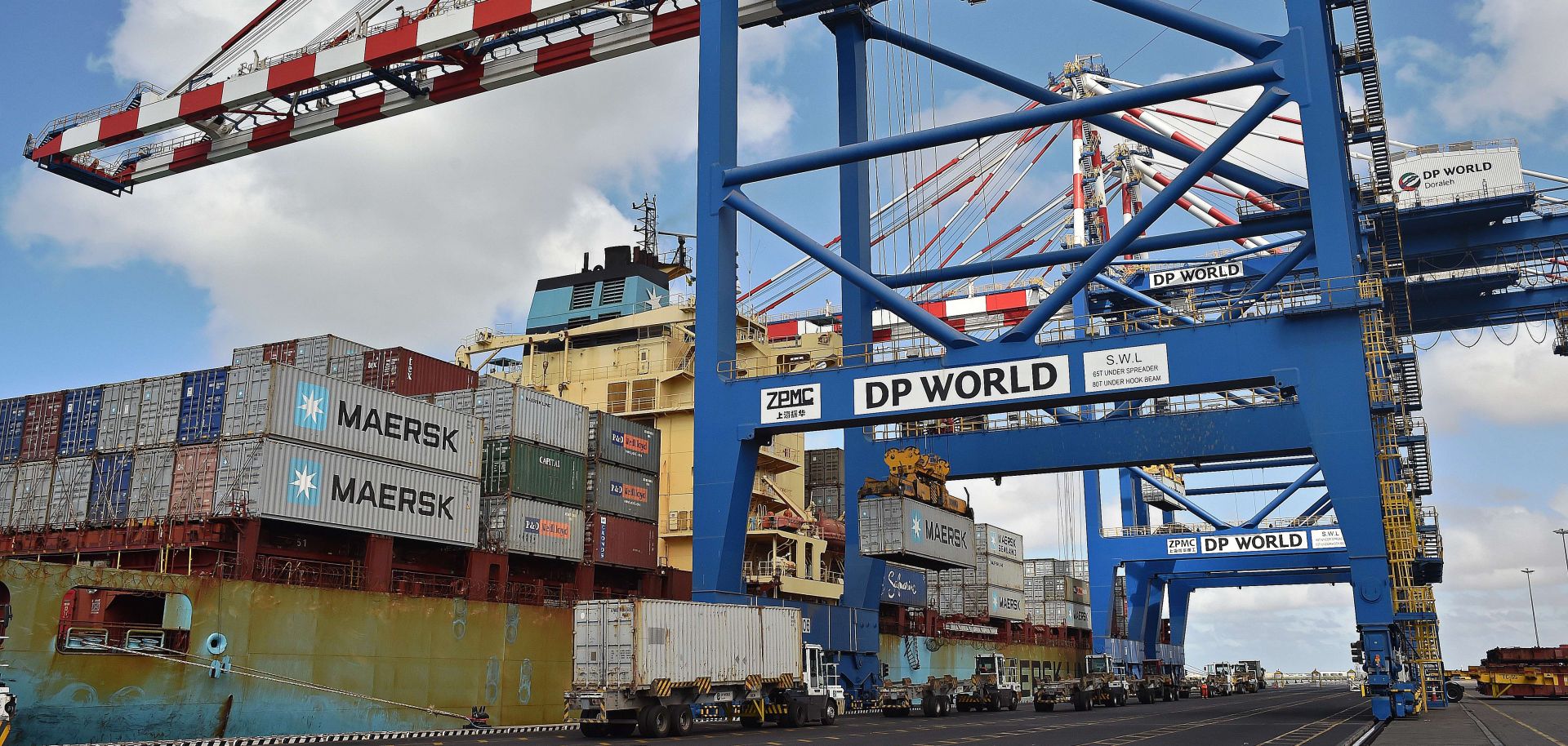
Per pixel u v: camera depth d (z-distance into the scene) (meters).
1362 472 31.88
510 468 39.69
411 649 34.44
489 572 38.59
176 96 51.31
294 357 43.31
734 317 39.28
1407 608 32.84
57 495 34.44
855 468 46.19
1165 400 50.44
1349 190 39.69
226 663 29.27
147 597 29.59
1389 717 33.84
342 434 33.59
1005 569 77.31
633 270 61.53
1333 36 39.28
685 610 31.45
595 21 45.94
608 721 30.08
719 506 37.31
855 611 43.94
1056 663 84.94
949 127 36.00
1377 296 32.19
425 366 43.00
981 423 45.78
